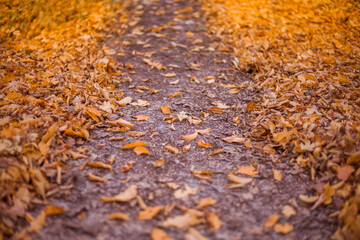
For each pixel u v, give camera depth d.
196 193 2.09
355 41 4.27
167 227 1.80
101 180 2.15
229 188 2.15
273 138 2.64
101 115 2.92
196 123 2.94
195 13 5.71
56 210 1.85
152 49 4.55
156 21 5.43
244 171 2.29
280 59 4.02
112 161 2.35
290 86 3.38
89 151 2.47
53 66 3.75
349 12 4.87
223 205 2.00
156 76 3.91
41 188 1.96
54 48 4.21
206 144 2.59
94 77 3.52
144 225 1.82
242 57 4.24
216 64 4.21
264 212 1.96
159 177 2.23
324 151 2.30
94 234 1.75
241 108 3.20
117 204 1.97
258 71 3.96
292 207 1.99
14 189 1.96
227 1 5.93
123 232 1.76
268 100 3.21
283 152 2.49
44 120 2.54
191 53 4.46
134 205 1.97
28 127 2.41
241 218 1.90
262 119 2.88
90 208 1.92
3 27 4.48
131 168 2.30
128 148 2.54
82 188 2.08
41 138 2.38
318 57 3.97
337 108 2.90
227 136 2.78
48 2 4.98
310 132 2.49
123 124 2.79
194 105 3.28
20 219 1.82
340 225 1.86
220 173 2.30
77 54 4.08
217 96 3.47
